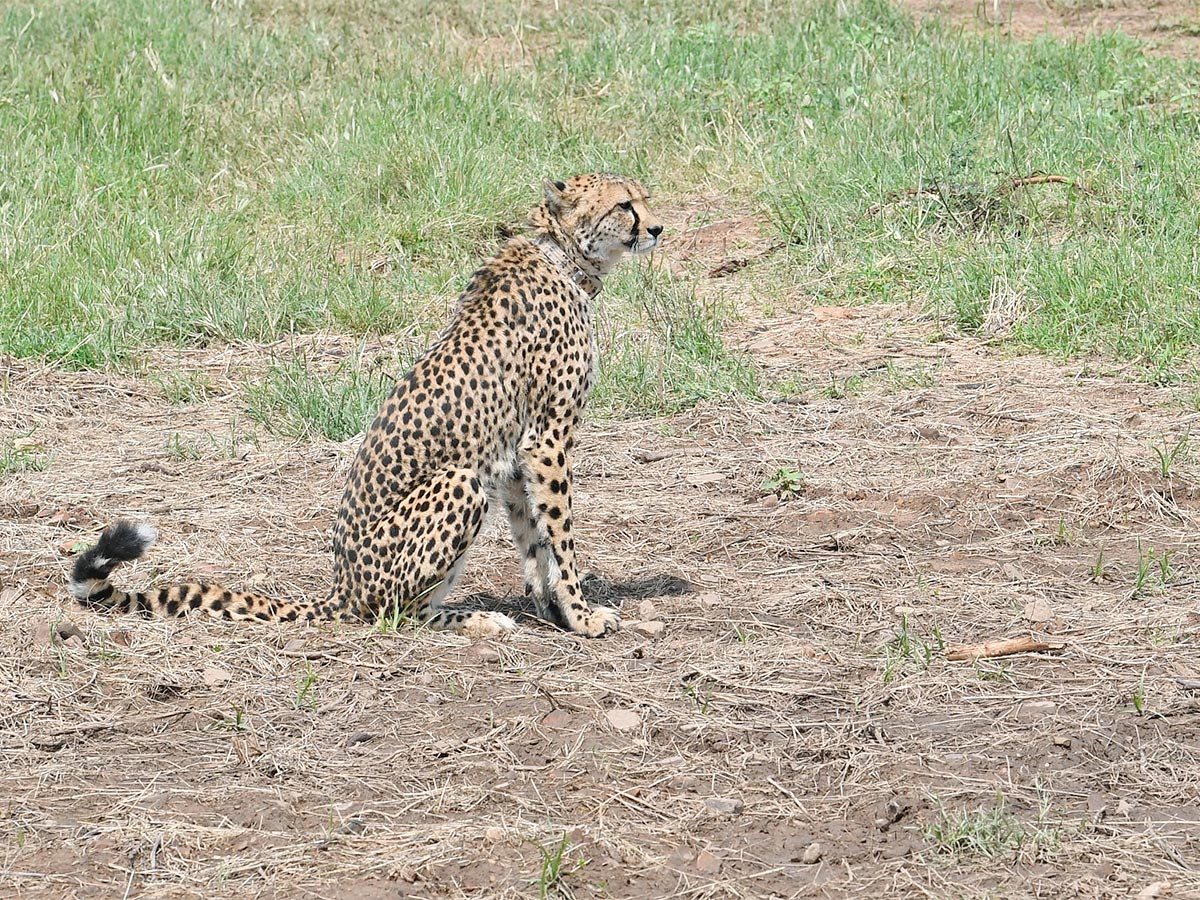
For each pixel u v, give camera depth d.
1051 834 6.84
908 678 8.52
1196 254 15.23
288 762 7.71
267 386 13.91
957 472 11.80
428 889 6.61
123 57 22.72
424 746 7.86
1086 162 17.88
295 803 7.33
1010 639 8.88
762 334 15.45
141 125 20.48
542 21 25.47
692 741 7.92
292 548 10.80
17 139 19.84
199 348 15.51
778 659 8.82
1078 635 9.04
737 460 12.30
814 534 10.94
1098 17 25.25
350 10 25.98
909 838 6.95
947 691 8.36
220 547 10.74
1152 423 12.48
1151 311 14.29
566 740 7.92
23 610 9.50
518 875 6.66
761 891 6.58
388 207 18.64
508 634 9.27
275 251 17.38
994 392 13.45
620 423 13.27
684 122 20.48
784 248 17.53
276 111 21.20
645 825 7.09
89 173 19.09
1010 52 22.27
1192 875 6.55
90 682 8.55
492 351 9.32
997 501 11.27
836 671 8.67
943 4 25.95
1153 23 24.56
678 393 13.74
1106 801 7.21
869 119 19.59
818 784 7.46
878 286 16.25
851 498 11.53
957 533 10.84
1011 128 18.89
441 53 23.16
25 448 12.75
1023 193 17.33
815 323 15.66
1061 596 9.66
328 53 23.25
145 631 9.12
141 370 14.79
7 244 16.72
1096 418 12.59
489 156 19.59
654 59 22.38
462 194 18.66
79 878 6.72
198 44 23.59
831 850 6.87
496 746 7.84
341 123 20.52
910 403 13.29
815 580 10.07
